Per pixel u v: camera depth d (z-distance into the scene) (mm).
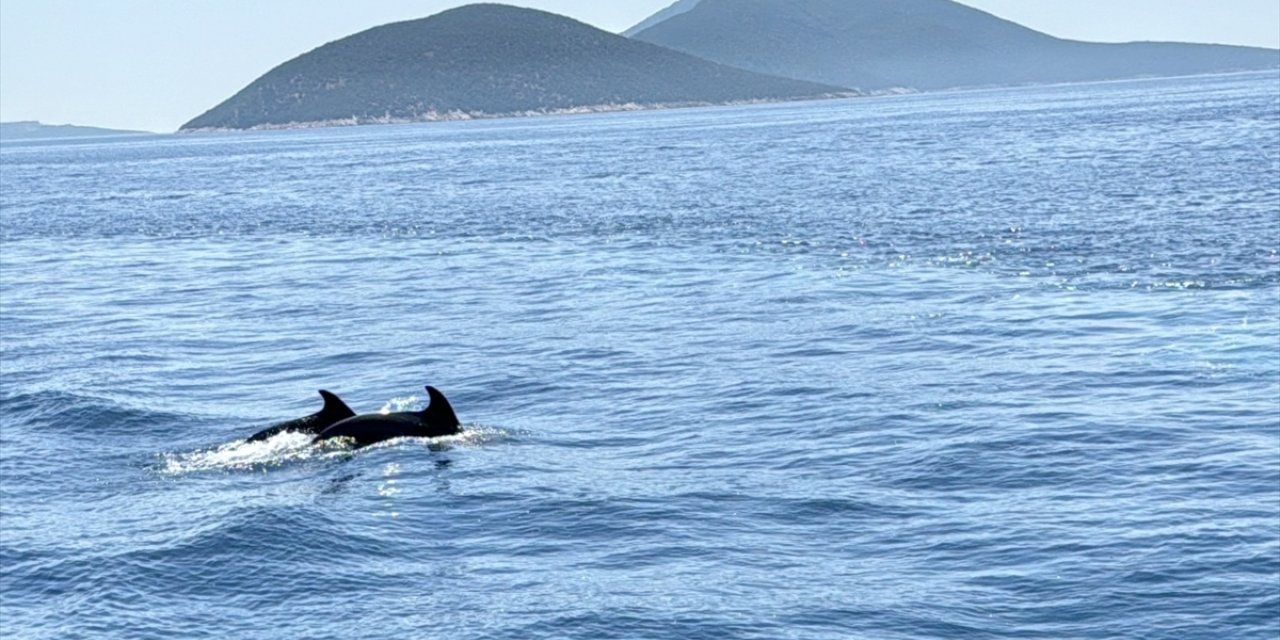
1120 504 23891
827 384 35781
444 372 40188
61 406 35406
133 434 32750
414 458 28984
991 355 39250
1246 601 18938
